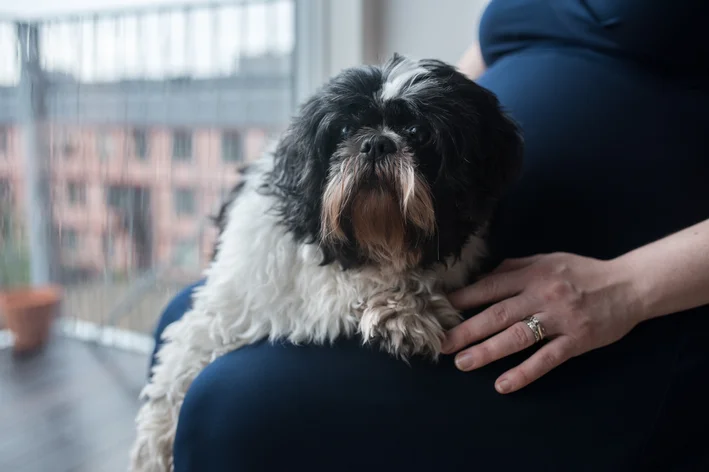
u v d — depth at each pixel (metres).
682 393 1.10
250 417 0.94
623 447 1.04
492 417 0.98
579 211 1.26
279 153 1.15
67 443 2.10
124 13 2.52
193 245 2.62
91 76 2.58
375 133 1.03
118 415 2.29
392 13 2.15
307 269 1.11
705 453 1.13
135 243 2.69
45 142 2.67
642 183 1.25
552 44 1.49
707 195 1.25
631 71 1.36
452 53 2.09
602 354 1.07
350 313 1.08
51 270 2.83
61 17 2.58
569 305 1.03
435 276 1.13
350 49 2.17
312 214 1.09
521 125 1.33
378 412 0.96
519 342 1.00
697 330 1.13
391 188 1.02
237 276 1.14
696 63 1.35
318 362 1.00
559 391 1.01
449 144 1.03
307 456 0.95
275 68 2.41
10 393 2.42
